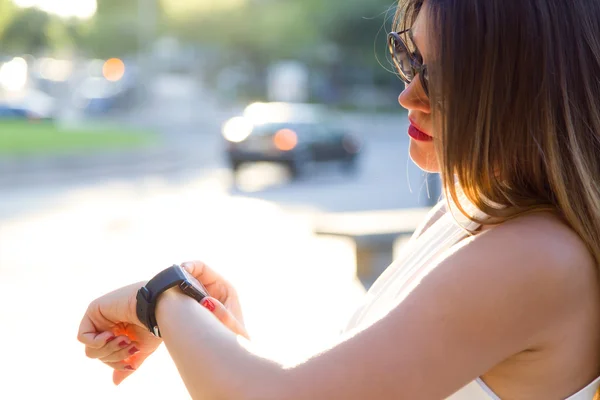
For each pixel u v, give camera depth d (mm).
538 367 1018
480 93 1061
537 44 1048
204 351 1004
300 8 49969
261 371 963
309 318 5488
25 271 7465
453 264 991
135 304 1184
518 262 983
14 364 4609
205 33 52438
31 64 52406
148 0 48000
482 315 963
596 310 1028
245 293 6340
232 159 17922
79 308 6000
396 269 1294
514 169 1076
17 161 18000
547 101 1050
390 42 1195
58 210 12555
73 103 45812
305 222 11117
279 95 47594
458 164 1079
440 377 956
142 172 20328
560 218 1049
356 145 19328
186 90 49812
